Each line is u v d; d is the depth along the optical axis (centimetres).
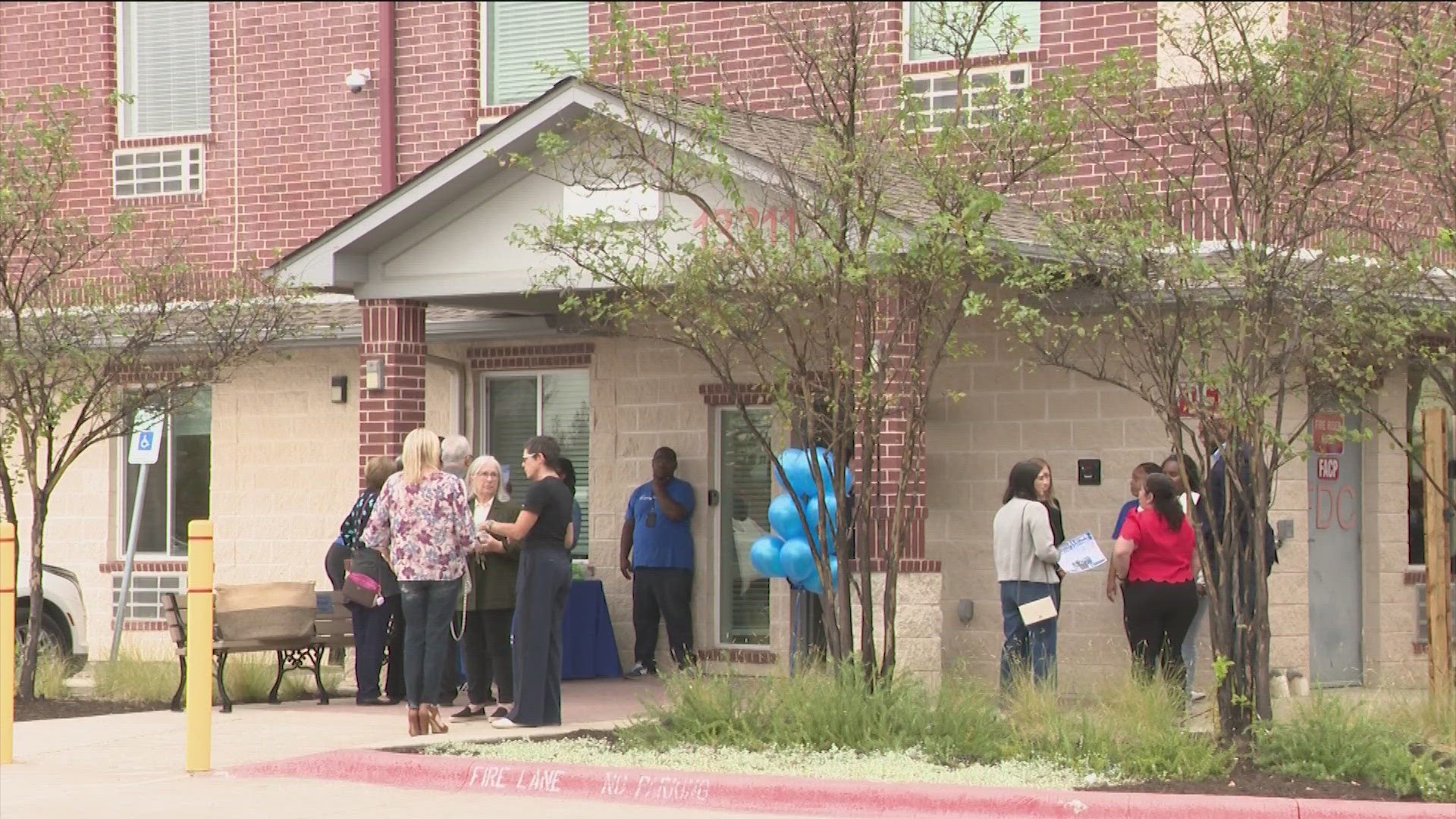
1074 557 1485
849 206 1291
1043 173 1320
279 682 1628
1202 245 1509
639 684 1825
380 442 1750
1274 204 1299
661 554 1878
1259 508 1224
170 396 1717
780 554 1542
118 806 1121
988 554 1767
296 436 2159
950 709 1280
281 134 2270
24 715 1579
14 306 1625
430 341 2056
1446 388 1297
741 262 1305
